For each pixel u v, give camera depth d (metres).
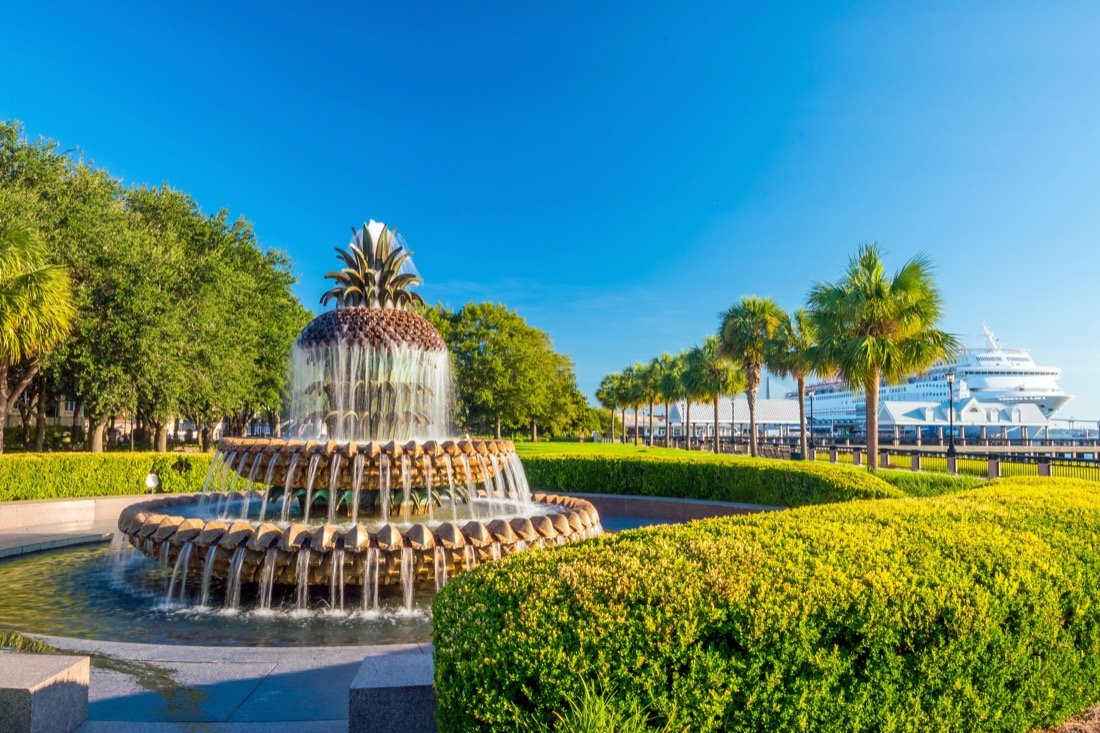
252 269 32.78
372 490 7.72
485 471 7.90
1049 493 6.21
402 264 8.83
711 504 14.40
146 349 20.61
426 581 7.09
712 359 42.97
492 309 41.94
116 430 42.12
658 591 2.87
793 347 30.53
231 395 26.59
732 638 2.81
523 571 3.22
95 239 20.28
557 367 52.84
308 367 8.30
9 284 13.36
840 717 2.91
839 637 2.99
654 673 2.67
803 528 4.04
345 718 3.52
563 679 2.60
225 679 4.03
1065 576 3.56
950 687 3.13
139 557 8.71
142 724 3.43
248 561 6.28
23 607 6.48
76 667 3.38
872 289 18.02
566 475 16.44
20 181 20.23
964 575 3.34
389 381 8.00
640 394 68.50
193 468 15.26
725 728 2.76
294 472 7.32
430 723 3.15
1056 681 3.53
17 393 21.34
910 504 5.14
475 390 41.19
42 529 11.10
